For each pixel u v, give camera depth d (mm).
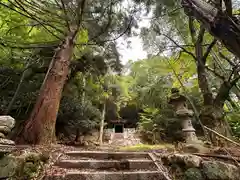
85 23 4824
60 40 4875
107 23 4617
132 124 14984
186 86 7656
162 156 3186
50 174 2471
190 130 3500
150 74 10320
